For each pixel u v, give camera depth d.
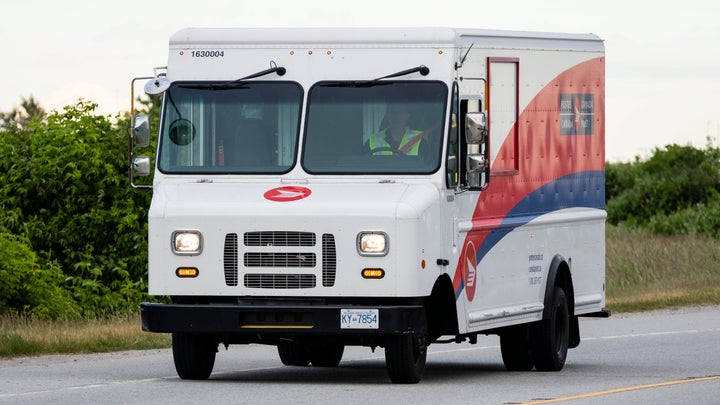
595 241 55.28
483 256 46.56
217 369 51.19
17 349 55.44
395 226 41.91
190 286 43.06
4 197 80.88
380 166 43.72
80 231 80.06
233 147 44.66
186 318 42.75
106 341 58.34
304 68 44.56
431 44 44.03
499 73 47.75
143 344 58.72
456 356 58.16
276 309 42.25
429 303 45.09
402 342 43.22
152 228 43.38
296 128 44.31
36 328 63.28
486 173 44.50
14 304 72.50
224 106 44.88
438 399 39.69
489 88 47.00
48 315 71.94
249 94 44.81
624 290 96.31
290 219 42.38
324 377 47.97
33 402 39.16
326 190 43.31
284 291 42.53
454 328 44.75
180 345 45.00
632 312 84.06
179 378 46.12
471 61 45.72
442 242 43.50
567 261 52.88
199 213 42.97
